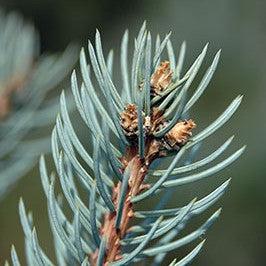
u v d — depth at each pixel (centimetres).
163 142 31
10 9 147
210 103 136
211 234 130
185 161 32
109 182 31
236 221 130
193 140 31
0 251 110
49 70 45
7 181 43
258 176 129
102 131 31
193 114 135
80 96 31
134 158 31
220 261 130
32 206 112
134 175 31
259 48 141
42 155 31
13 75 45
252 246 131
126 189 30
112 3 150
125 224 31
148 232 31
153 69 31
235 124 132
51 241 113
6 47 46
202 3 144
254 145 130
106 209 31
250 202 129
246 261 131
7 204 111
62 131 30
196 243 124
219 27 142
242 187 129
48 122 45
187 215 31
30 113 44
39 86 45
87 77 30
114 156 30
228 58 139
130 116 31
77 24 151
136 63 31
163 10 146
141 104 30
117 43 146
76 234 29
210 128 31
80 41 151
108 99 30
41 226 113
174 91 31
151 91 31
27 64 46
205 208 31
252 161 130
